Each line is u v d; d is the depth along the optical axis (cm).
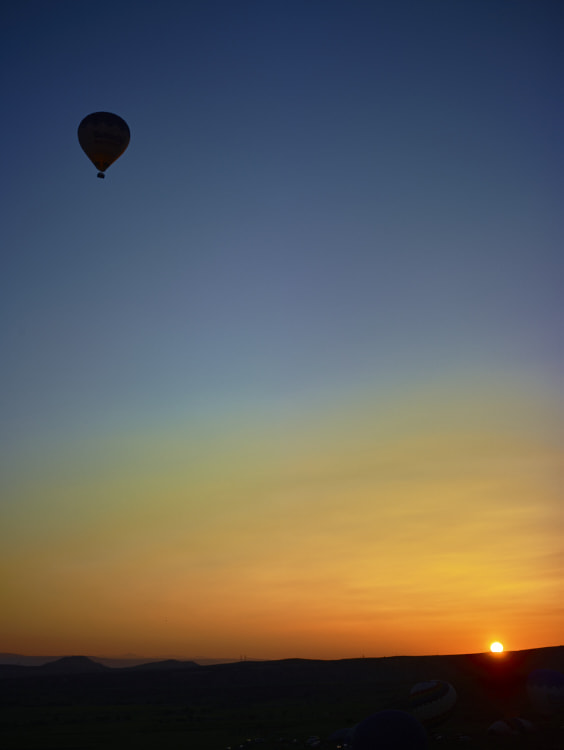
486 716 5200
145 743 4569
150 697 11744
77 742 4747
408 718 3212
